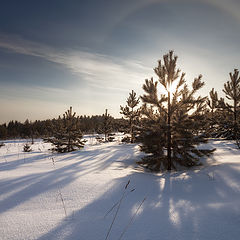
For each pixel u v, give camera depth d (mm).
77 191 4082
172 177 5426
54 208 3148
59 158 10945
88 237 2174
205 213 2770
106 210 3033
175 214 2783
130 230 2328
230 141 15469
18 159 11484
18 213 2930
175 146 7500
